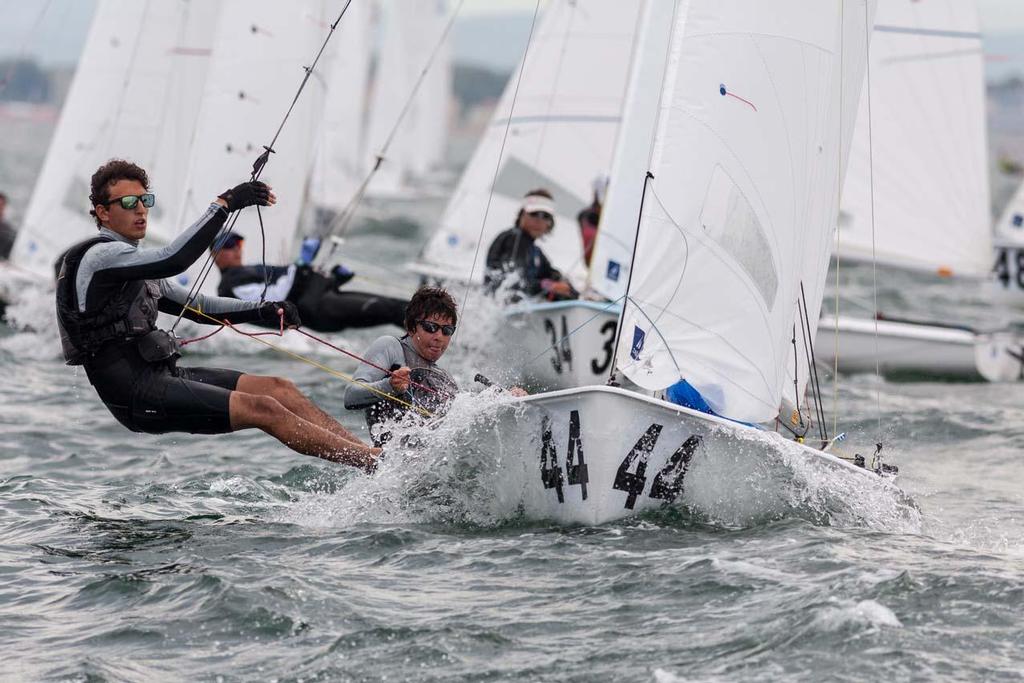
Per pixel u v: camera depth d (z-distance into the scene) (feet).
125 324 79.05
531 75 191.83
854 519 82.17
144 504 87.92
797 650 59.36
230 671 58.80
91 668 59.00
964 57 192.95
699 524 79.51
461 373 143.54
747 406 83.30
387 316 144.36
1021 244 219.41
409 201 561.43
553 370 140.46
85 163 200.13
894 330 178.40
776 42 83.66
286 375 146.82
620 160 142.82
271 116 169.78
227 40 169.68
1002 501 95.91
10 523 81.97
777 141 83.87
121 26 201.87
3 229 206.08
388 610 65.36
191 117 199.11
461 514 82.58
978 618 62.90
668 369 81.61
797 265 84.94
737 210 83.05
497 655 59.93
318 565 72.49
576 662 58.95
